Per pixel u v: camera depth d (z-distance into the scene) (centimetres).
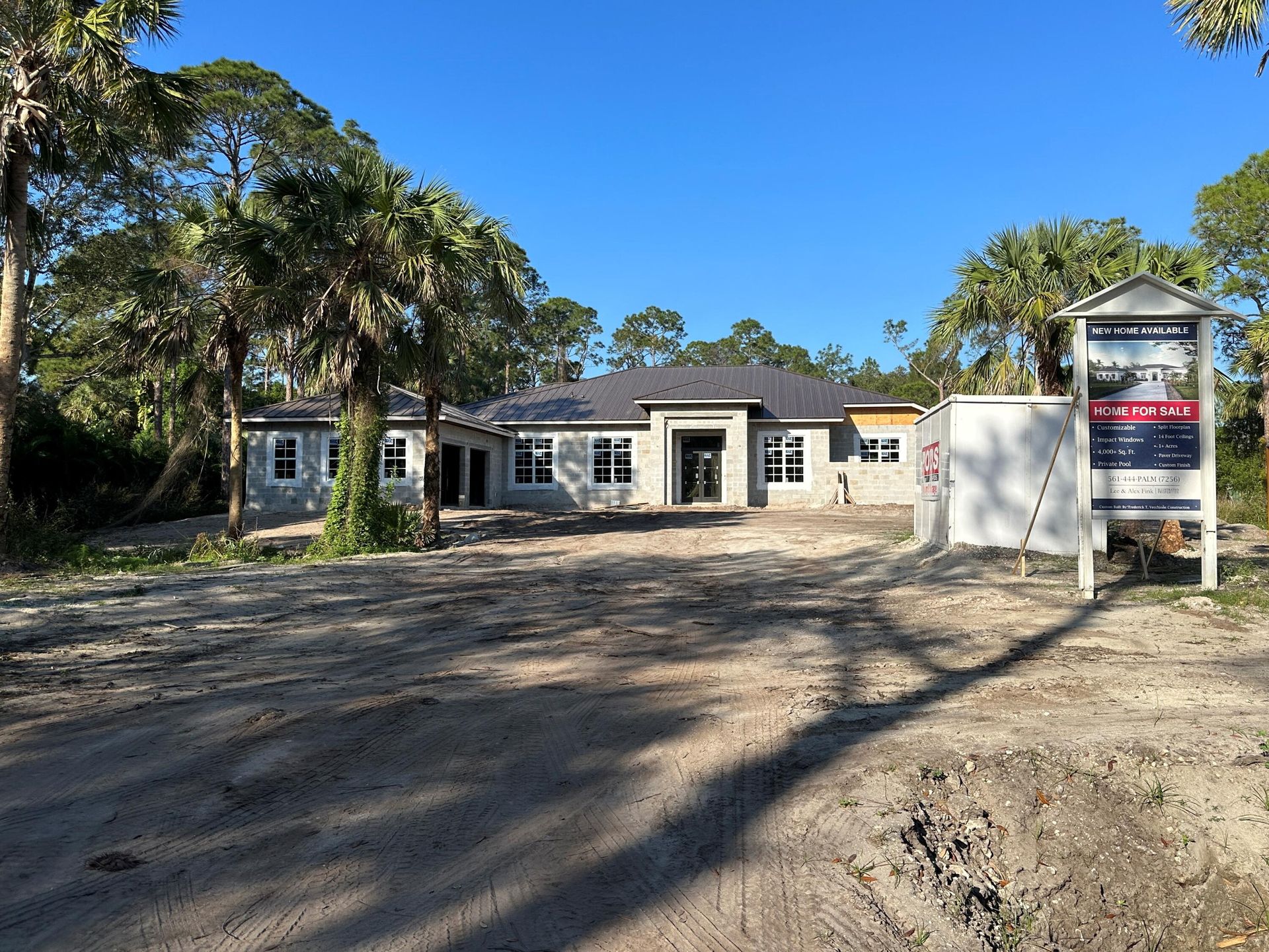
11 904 301
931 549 1250
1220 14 891
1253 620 772
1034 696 554
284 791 409
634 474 2767
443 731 501
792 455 2683
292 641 758
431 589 1070
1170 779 434
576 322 6288
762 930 298
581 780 427
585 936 291
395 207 1405
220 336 1553
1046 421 1202
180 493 2528
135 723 507
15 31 1231
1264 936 370
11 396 1252
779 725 507
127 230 2652
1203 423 910
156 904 303
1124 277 1341
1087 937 369
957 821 404
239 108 3247
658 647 732
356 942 283
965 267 1439
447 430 2439
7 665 645
